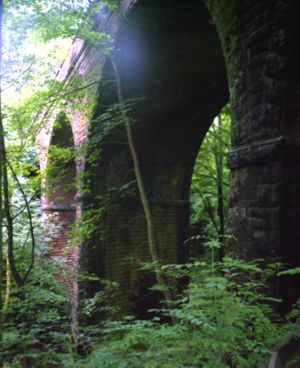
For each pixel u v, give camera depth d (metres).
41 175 6.36
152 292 8.77
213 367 1.88
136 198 8.62
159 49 5.95
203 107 8.10
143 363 2.23
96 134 6.43
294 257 2.80
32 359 3.49
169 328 2.23
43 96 5.72
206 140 10.61
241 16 3.21
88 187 7.00
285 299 2.77
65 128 8.53
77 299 7.26
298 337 2.30
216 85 7.31
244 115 3.19
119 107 6.11
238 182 3.29
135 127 7.96
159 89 7.08
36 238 7.48
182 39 5.70
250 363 2.01
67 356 3.24
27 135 5.80
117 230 8.25
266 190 2.89
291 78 2.84
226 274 2.86
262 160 2.92
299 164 2.82
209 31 5.47
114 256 8.16
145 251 8.85
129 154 8.36
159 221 9.27
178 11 5.01
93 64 6.63
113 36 5.71
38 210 8.24
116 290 8.07
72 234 6.99
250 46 3.09
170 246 9.48
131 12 5.07
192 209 12.80
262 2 2.94
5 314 4.81
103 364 2.39
